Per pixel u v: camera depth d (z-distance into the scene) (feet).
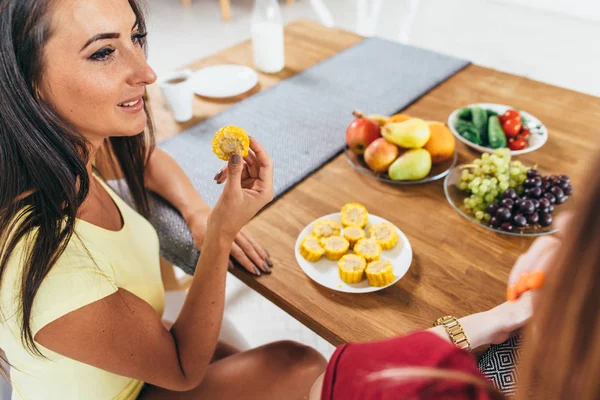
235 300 5.77
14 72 1.88
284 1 13.20
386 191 3.41
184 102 4.16
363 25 12.02
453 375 1.37
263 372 3.14
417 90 4.51
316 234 2.98
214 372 3.15
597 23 11.82
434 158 3.51
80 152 2.38
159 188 3.43
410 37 11.45
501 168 3.11
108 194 3.02
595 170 1.05
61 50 1.93
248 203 2.56
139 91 2.27
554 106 4.25
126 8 2.06
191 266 3.22
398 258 2.87
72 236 2.35
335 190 3.43
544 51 10.74
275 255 2.96
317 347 5.26
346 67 4.97
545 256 2.50
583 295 1.04
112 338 2.38
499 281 2.73
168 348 2.62
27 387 2.70
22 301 2.15
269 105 4.41
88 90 2.07
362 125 3.57
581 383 1.08
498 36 11.39
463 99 4.38
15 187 2.09
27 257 2.13
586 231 1.04
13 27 1.81
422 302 2.63
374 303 2.64
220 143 2.57
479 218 3.09
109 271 2.58
